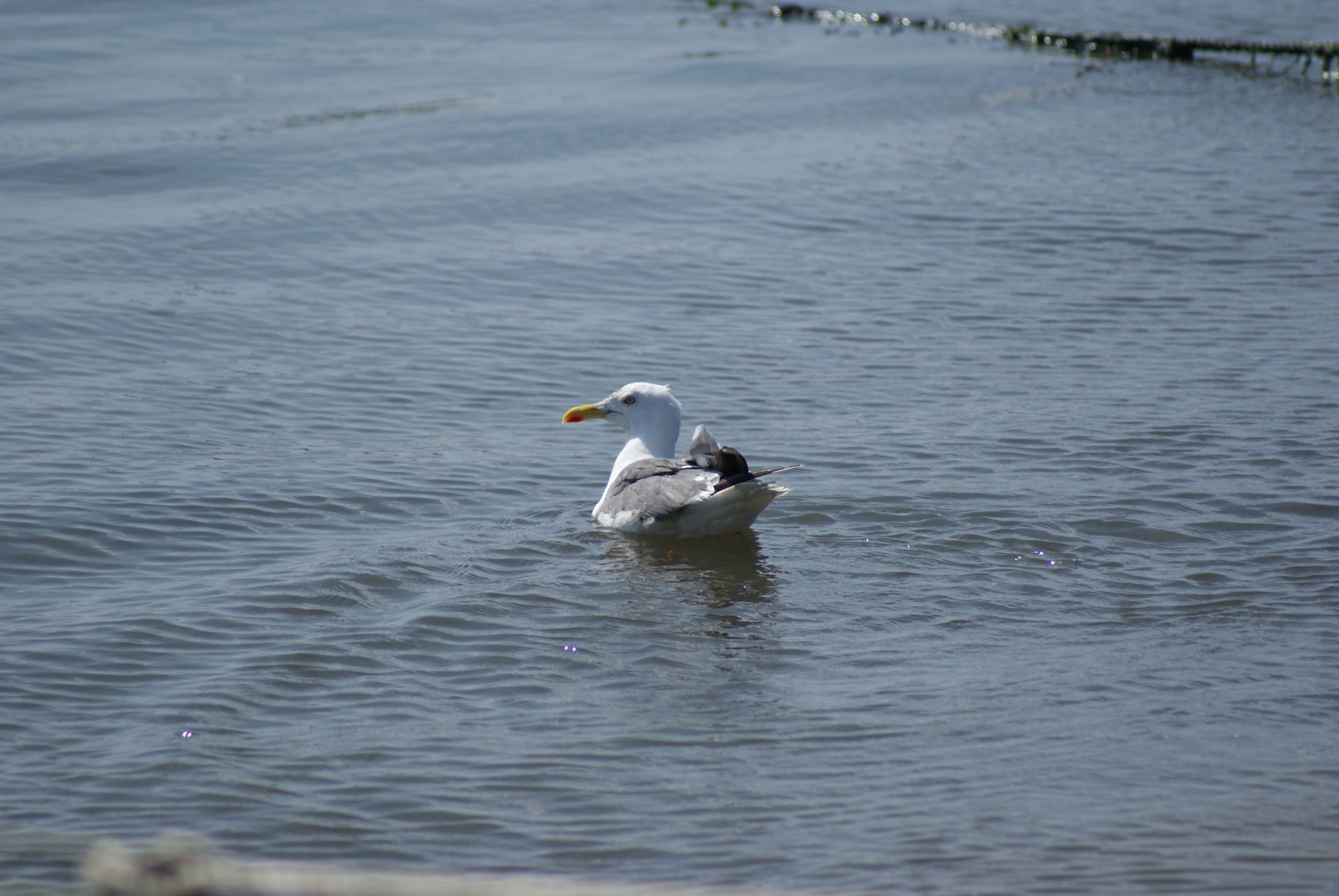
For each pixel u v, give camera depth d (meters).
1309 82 40.25
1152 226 26.36
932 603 12.20
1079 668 10.84
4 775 9.20
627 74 40.62
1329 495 14.40
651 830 8.55
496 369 19.61
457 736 9.81
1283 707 10.09
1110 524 13.86
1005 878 7.91
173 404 17.83
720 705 10.28
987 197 28.66
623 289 23.36
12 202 28.02
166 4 50.16
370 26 48.31
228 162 31.31
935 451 16.09
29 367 19.08
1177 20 50.34
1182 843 8.27
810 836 8.45
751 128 34.59
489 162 31.53
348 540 13.74
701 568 13.01
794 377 19.11
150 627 11.56
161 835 8.50
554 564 13.13
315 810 8.81
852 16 50.16
